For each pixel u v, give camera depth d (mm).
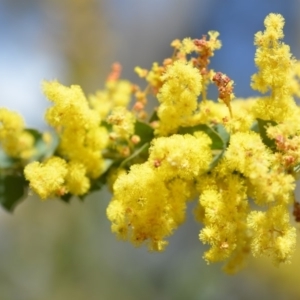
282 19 183
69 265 535
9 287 525
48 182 189
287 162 174
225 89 184
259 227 176
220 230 178
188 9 773
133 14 783
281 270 538
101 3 627
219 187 184
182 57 195
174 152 175
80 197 214
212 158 186
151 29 799
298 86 197
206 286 533
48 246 542
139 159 204
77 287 533
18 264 537
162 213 181
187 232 586
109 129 210
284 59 183
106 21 629
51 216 548
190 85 186
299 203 183
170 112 190
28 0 619
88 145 203
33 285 532
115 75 239
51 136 229
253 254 177
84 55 604
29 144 228
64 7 606
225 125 186
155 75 208
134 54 784
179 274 544
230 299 537
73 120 194
